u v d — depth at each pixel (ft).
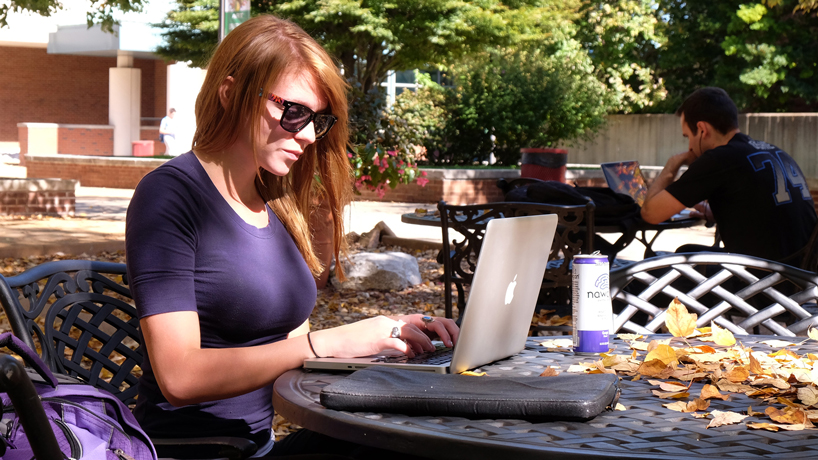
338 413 4.64
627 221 15.55
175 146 88.38
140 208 5.76
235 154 6.21
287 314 6.25
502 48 63.93
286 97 6.01
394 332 6.09
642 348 6.65
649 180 48.73
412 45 57.67
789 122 59.77
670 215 13.57
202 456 5.65
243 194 6.32
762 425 4.38
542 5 62.39
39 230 34.32
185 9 62.90
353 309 21.31
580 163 79.10
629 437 4.20
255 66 5.97
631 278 8.43
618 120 76.54
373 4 54.70
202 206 5.96
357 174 24.88
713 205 13.41
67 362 7.00
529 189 15.38
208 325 5.96
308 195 7.11
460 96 65.72
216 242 5.95
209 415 6.12
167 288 5.60
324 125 6.36
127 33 94.89
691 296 8.29
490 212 15.01
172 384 5.52
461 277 15.52
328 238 22.66
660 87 78.23
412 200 53.06
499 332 5.99
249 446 5.59
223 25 27.76
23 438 4.17
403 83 92.43
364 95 26.20
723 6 72.59
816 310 11.73
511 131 64.59
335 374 5.72
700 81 79.56
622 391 5.29
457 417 4.57
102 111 116.37
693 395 5.20
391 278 23.93
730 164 12.92
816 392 4.89
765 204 12.73
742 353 6.08
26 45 108.88
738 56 71.97
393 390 4.71
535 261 6.29
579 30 77.87
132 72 98.48
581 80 69.26
